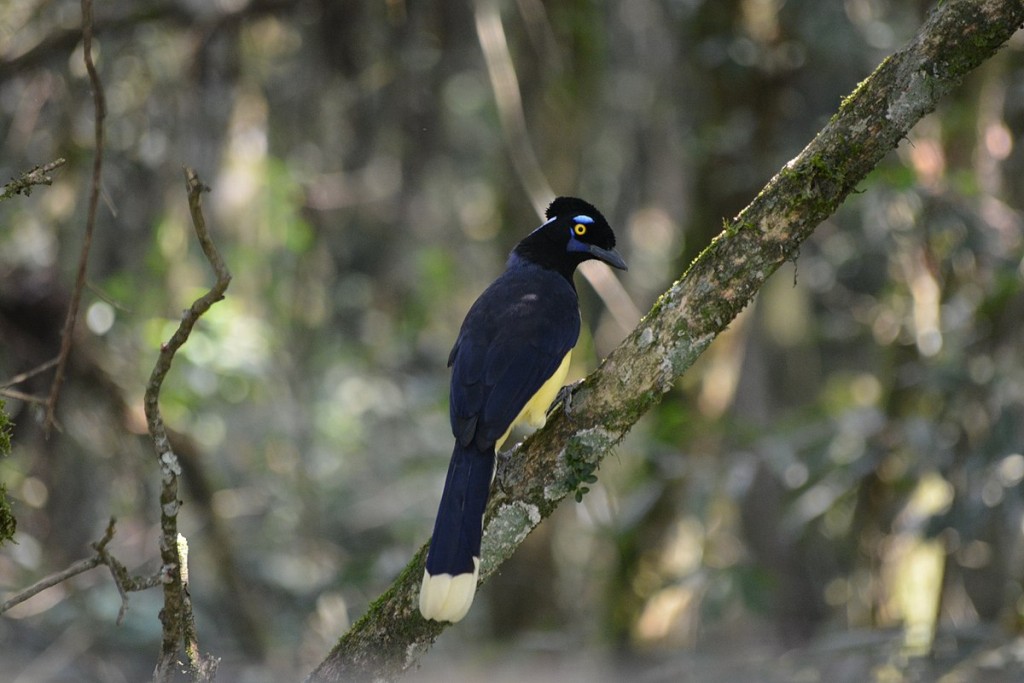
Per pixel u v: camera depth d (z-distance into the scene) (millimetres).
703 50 15023
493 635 17141
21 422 13750
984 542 13570
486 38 13148
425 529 18625
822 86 15211
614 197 21016
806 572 16750
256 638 16062
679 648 15531
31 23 14602
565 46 15258
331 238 19203
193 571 17531
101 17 14430
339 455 19266
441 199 19875
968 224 12727
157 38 15211
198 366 15273
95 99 6379
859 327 18156
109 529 5691
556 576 17297
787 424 14812
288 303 18594
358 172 18016
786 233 6234
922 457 12805
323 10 14945
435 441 19703
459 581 6176
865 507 14430
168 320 14859
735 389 16094
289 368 18531
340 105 17672
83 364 14086
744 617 16125
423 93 16609
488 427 7043
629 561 15719
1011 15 6043
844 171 6188
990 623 12906
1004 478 12164
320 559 18062
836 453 13789
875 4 15781
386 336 19750
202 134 15789
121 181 15023
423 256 18750
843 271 16734
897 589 14266
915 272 14266
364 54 15336
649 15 18766
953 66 6082
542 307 7715
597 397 6477
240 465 18594
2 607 5562
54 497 14766
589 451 6477
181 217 15773
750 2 15172
